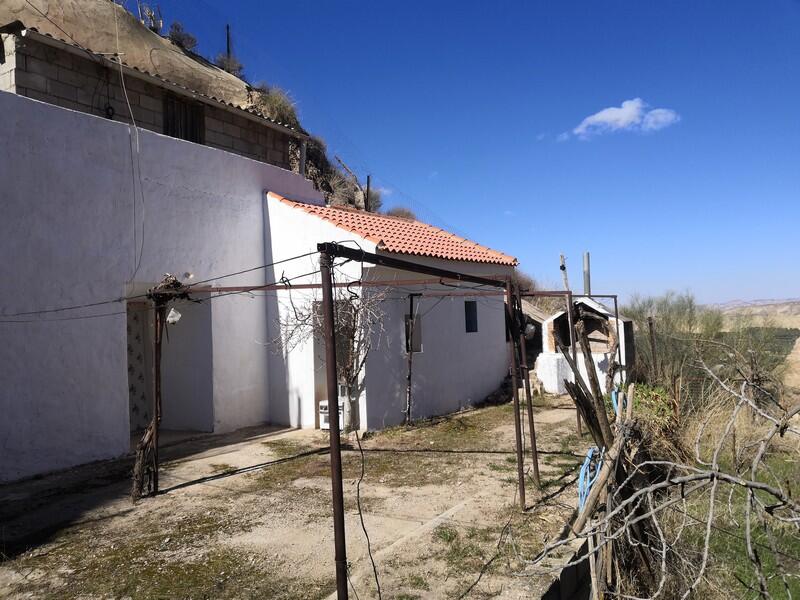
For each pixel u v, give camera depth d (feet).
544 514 19.62
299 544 17.60
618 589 12.82
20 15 33.60
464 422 38.06
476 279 20.12
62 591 14.90
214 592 14.60
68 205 26.99
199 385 34.35
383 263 14.88
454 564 15.76
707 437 26.53
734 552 16.51
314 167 92.58
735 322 53.26
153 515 20.48
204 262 33.88
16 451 24.66
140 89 36.01
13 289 24.77
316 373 35.81
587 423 15.20
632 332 46.14
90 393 27.55
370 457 28.58
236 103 47.65
